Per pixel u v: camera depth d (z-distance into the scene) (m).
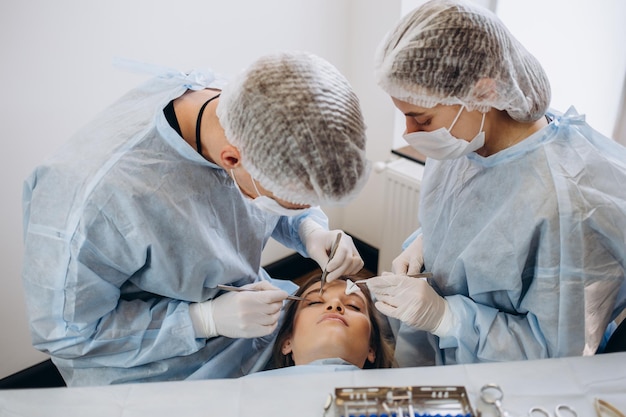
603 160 1.12
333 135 0.98
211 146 1.15
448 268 1.34
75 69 1.72
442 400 0.94
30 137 1.72
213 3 1.92
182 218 1.18
